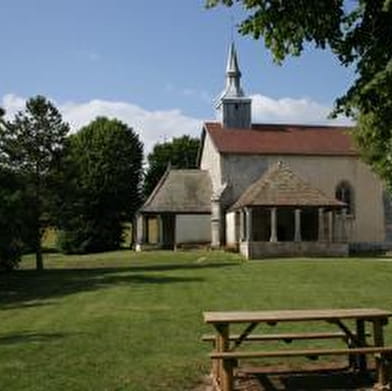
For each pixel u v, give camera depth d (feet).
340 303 80.07
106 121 255.70
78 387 39.34
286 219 188.85
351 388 39.52
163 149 311.27
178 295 89.61
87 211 229.25
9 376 42.22
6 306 86.22
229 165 202.69
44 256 213.46
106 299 87.20
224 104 220.43
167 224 208.44
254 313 41.22
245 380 41.73
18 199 133.90
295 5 36.91
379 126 38.68
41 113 157.99
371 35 36.63
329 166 207.92
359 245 205.77
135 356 48.01
